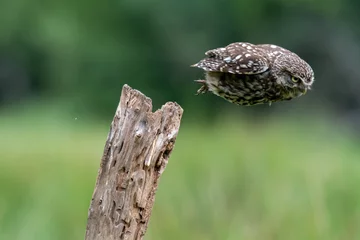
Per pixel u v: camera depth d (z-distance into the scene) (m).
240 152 14.81
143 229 7.99
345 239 13.20
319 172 14.51
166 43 49.69
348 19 47.25
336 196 14.16
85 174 15.38
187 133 18.77
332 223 13.33
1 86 50.84
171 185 14.11
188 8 49.25
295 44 47.69
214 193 13.74
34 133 25.38
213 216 13.45
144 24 49.81
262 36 48.50
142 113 7.93
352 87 46.09
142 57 49.94
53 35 49.84
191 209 13.53
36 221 13.49
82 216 13.82
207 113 39.94
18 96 50.75
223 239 13.16
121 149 7.93
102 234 7.97
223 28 49.53
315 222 13.09
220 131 16.67
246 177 14.26
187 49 49.56
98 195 7.98
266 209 13.57
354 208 13.86
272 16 48.31
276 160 14.65
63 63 50.09
